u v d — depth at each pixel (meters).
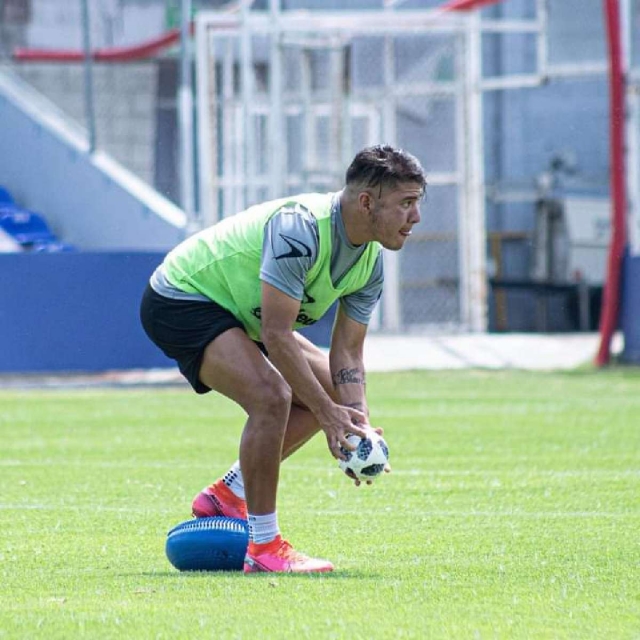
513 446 33.28
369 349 61.75
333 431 16.91
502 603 15.16
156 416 41.97
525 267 89.88
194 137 73.81
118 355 52.69
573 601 15.30
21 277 52.16
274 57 59.69
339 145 60.75
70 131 69.75
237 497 18.92
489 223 91.19
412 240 72.62
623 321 57.69
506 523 21.89
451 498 24.94
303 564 17.33
